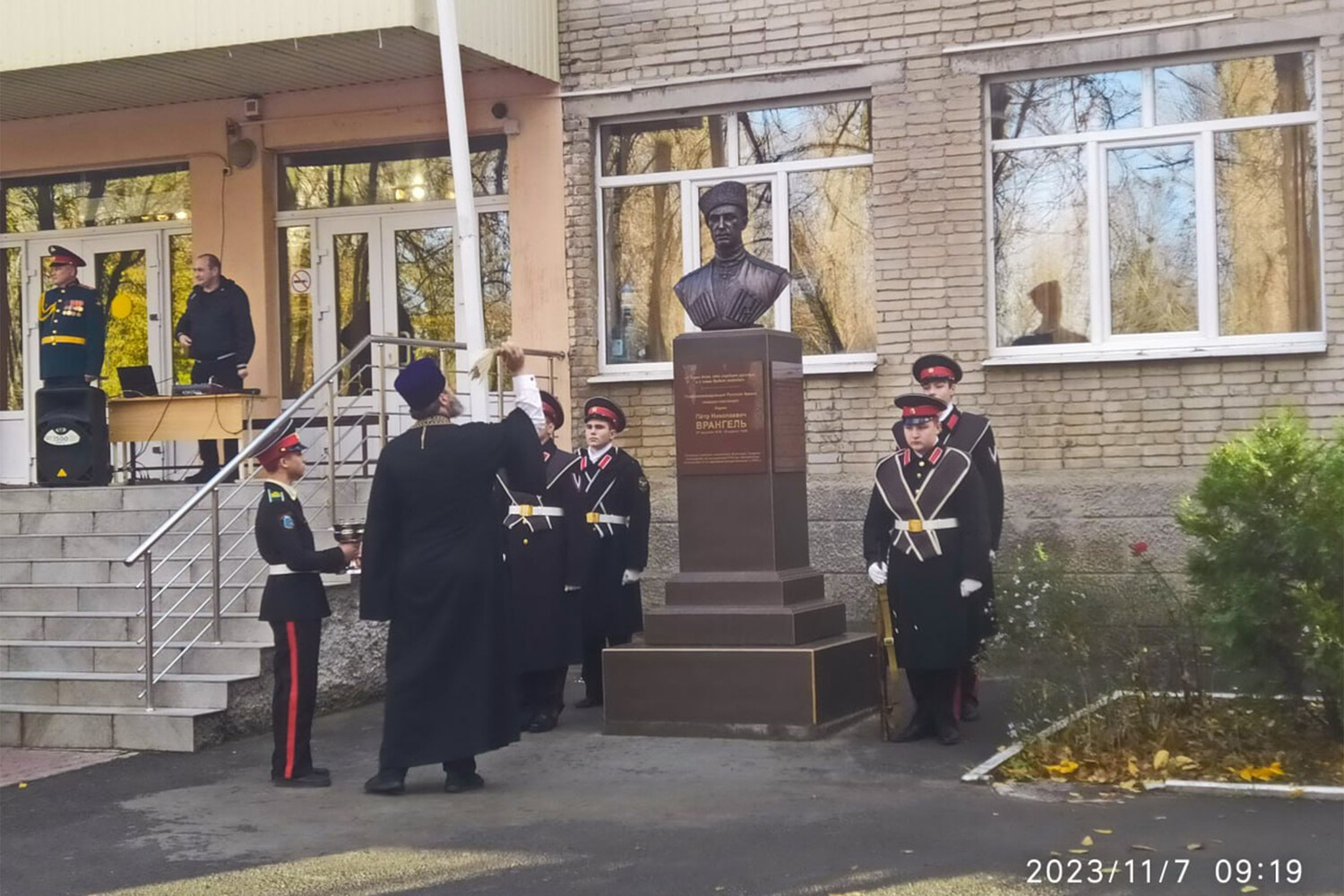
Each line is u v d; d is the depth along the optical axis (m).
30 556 11.31
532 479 7.89
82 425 12.20
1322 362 11.07
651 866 6.33
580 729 9.38
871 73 12.12
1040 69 11.74
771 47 12.41
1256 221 11.42
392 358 13.94
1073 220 11.82
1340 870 6.03
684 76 12.65
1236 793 7.17
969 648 8.49
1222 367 11.30
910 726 8.66
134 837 7.13
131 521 11.34
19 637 10.34
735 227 9.22
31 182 14.97
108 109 14.28
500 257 13.66
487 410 11.35
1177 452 11.40
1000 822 6.86
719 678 8.86
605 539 10.09
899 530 8.55
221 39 11.87
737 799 7.42
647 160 13.01
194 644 9.73
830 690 8.87
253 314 13.98
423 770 8.43
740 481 9.09
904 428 8.74
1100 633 8.16
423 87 13.41
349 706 10.34
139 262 14.66
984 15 11.82
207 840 7.03
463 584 7.70
